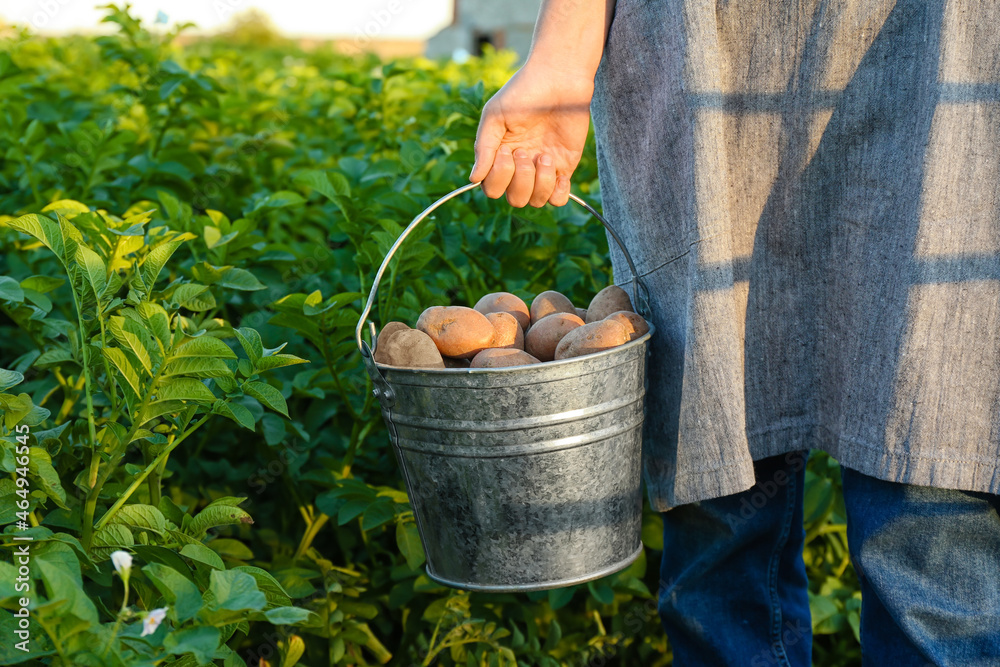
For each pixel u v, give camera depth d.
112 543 1.29
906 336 1.29
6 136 2.62
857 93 1.36
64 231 1.35
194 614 1.05
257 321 1.97
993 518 1.33
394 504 1.83
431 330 1.48
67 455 1.48
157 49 3.01
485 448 1.34
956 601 1.34
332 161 2.99
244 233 1.97
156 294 1.55
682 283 1.49
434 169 2.30
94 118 2.93
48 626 0.97
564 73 1.49
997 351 1.28
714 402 1.40
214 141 2.89
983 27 1.25
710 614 1.65
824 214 1.44
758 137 1.43
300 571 1.76
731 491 1.41
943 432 1.29
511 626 2.04
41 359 1.56
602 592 1.88
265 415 1.81
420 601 1.96
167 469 2.00
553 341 1.49
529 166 1.51
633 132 1.53
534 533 1.39
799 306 1.49
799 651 1.67
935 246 1.27
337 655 1.79
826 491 2.06
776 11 1.39
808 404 1.52
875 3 1.32
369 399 1.88
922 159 1.28
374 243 1.86
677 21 1.39
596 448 1.39
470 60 4.74
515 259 2.14
